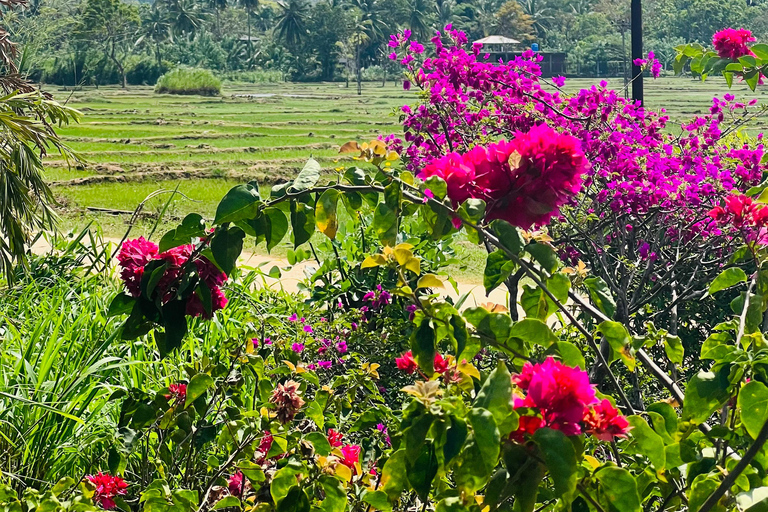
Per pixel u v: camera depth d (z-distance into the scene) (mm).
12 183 6461
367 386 3119
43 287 6500
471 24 97875
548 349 1730
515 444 1373
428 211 1735
